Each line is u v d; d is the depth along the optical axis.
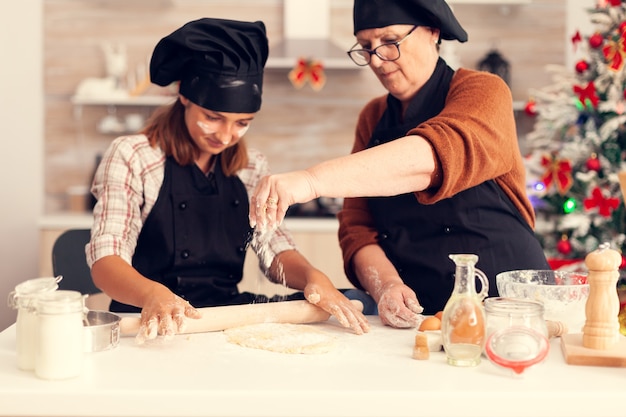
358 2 2.02
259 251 2.12
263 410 1.22
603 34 3.70
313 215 4.41
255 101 2.04
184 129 2.11
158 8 4.70
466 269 1.42
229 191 2.19
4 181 4.46
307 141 4.81
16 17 4.43
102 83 4.54
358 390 1.23
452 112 1.86
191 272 2.13
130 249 2.01
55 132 4.75
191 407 1.22
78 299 1.33
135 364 1.39
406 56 2.00
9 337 1.61
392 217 2.12
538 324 1.39
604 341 1.43
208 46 1.97
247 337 1.57
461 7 4.73
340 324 1.77
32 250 4.48
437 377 1.32
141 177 2.07
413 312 1.74
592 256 1.44
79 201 4.60
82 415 1.23
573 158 3.77
